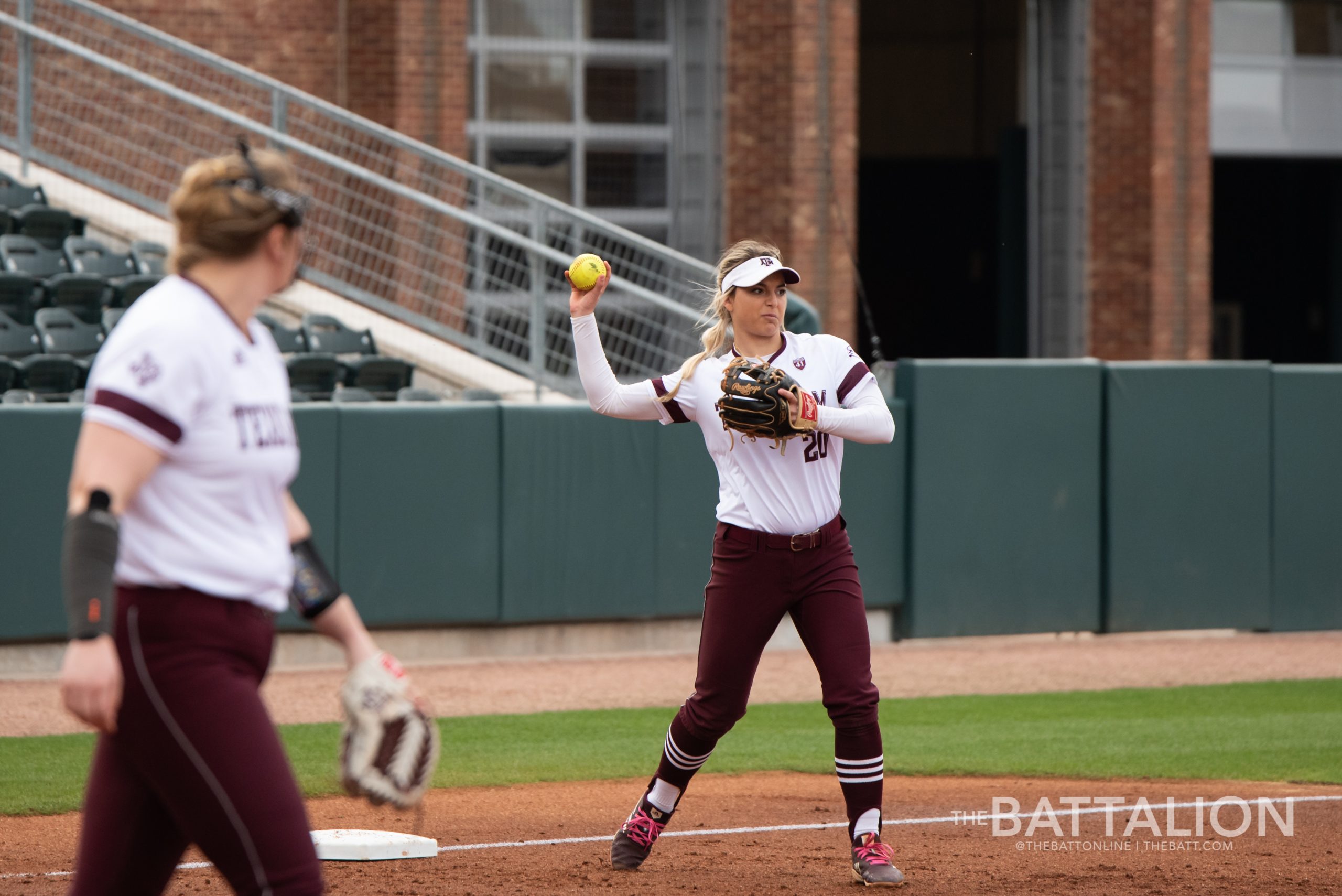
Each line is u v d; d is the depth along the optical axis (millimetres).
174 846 9633
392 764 9852
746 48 59500
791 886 16000
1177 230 64062
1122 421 39188
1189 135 63938
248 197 9273
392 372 40156
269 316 42875
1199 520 39812
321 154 42312
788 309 38688
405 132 56000
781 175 59062
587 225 41906
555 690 31422
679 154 61312
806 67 58625
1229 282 88438
